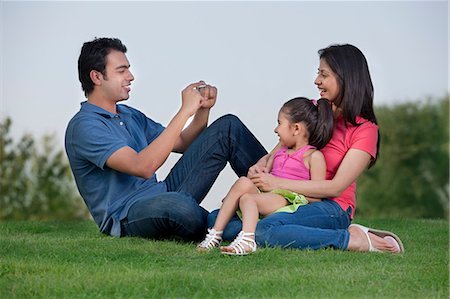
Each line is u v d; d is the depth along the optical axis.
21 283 3.22
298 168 4.27
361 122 4.29
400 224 5.75
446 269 3.52
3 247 4.09
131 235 4.45
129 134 4.61
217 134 4.66
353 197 4.39
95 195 4.49
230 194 4.12
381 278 3.33
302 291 3.09
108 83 4.50
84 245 4.14
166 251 3.94
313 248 3.95
